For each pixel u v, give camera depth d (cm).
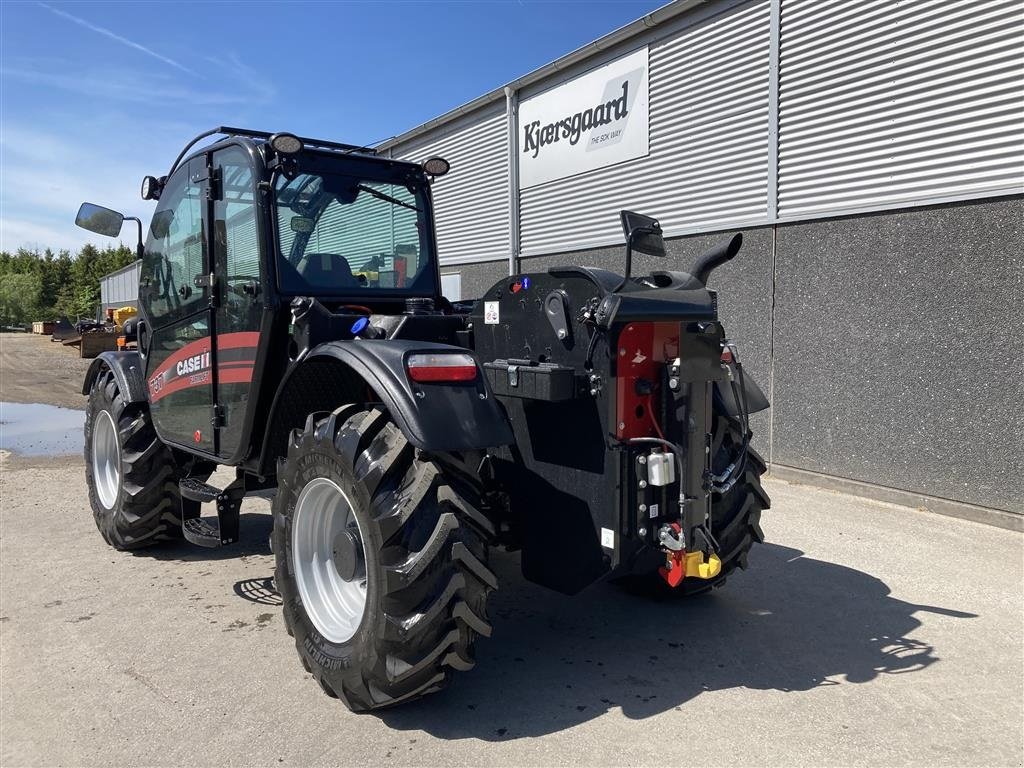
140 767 238
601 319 256
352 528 278
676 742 251
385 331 318
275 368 337
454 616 245
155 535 446
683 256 750
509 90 975
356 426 264
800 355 629
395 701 260
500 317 309
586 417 273
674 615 360
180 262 394
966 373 516
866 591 386
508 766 237
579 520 279
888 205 557
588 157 873
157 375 421
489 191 1055
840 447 600
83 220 428
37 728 262
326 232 358
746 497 338
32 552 462
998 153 501
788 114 639
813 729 258
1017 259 486
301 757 243
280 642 332
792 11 630
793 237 632
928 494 543
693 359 270
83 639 335
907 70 549
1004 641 327
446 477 258
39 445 845
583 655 318
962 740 252
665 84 764
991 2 501
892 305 559
